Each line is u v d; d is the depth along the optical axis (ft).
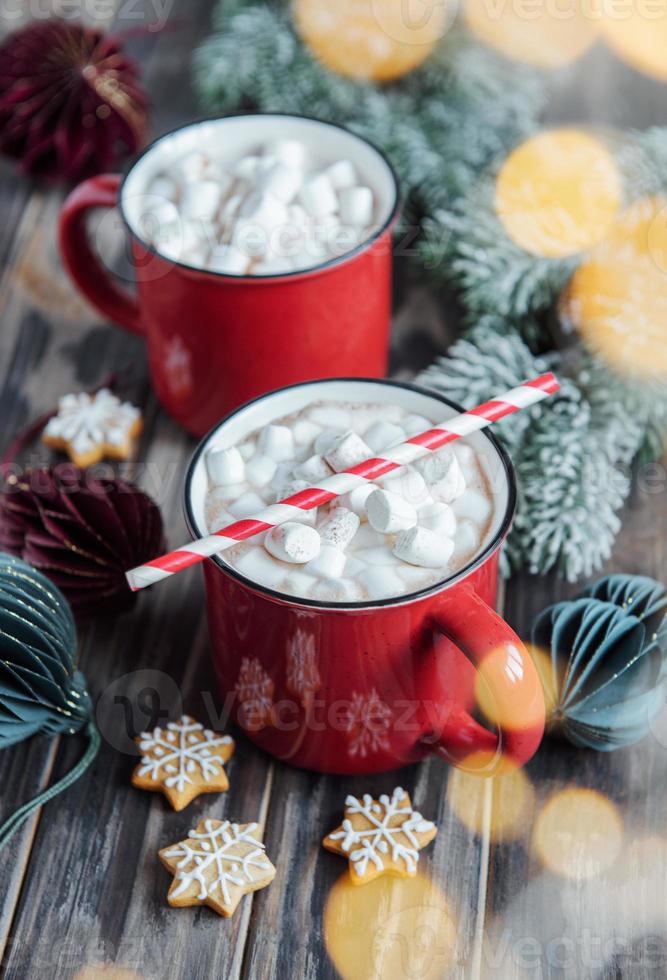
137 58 2.81
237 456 1.96
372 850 1.94
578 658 1.97
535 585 2.18
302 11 2.56
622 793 2.00
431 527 1.90
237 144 2.31
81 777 2.03
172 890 1.92
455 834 1.98
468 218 2.33
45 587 2.02
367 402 2.04
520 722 1.82
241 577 1.85
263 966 1.89
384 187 2.23
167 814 2.00
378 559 1.89
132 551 2.12
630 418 2.20
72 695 2.01
